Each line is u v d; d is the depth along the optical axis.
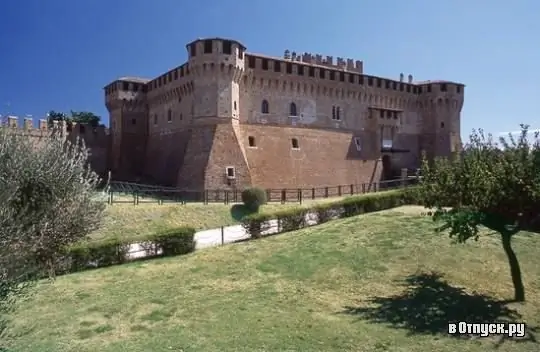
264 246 25.19
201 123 50.00
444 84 73.75
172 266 22.31
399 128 70.69
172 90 57.94
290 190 51.38
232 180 48.34
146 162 64.62
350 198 34.41
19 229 10.73
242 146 51.69
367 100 66.69
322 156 59.28
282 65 56.94
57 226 14.68
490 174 16.23
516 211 16.20
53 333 14.07
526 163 15.86
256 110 54.50
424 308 15.79
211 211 38.41
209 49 50.19
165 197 46.81
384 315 15.23
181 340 13.27
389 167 69.88
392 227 26.58
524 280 18.55
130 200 39.94
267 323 14.52
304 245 24.48
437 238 23.73
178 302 16.80
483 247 22.33
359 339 13.27
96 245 23.11
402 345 12.90
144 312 15.88
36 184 14.24
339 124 62.62
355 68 72.25
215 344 12.95
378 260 21.27
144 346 12.91
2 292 9.98
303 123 58.53
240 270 21.00
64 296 17.91
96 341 13.41
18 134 15.08
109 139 67.81
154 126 64.12
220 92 49.91
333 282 18.92
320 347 12.74
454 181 17.30
